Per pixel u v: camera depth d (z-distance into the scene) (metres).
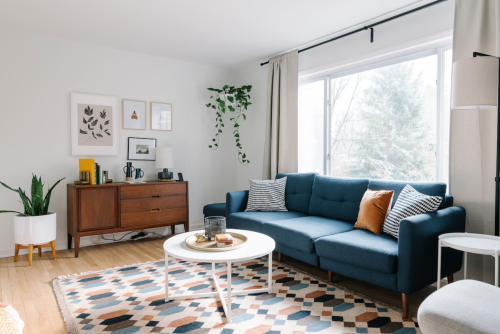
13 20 3.35
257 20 3.35
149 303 2.40
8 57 3.59
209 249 2.22
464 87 2.12
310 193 3.71
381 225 2.72
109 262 3.40
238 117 5.22
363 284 2.77
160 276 2.96
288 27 3.52
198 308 2.32
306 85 4.34
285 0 2.93
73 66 3.96
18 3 2.97
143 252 3.77
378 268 2.27
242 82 5.12
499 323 1.30
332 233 2.86
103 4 3.00
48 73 3.81
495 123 2.52
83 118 4.02
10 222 3.62
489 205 2.56
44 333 2.02
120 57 4.27
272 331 2.01
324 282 2.80
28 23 3.43
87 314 2.23
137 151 4.42
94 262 3.40
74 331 2.01
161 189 4.19
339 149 3.93
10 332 1.11
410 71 3.24
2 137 3.57
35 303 2.44
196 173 4.95
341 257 2.50
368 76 3.61
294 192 3.84
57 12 3.16
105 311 2.28
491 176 2.55
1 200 3.57
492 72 2.08
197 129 4.93
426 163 3.12
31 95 3.72
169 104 4.67
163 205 4.21
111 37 3.82
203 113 4.98
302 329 2.04
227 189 5.25
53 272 3.09
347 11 3.14
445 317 1.37
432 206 2.42
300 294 2.55
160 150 4.35
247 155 5.08
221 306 2.35
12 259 3.49
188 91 4.84
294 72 4.14
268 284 2.62
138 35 3.75
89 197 3.68
